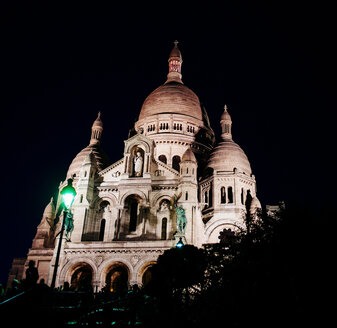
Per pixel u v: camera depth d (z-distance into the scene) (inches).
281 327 986.7
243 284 1150.3
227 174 3139.8
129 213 2731.3
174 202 2672.2
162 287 1143.6
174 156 3543.3
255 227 1414.9
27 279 1033.5
